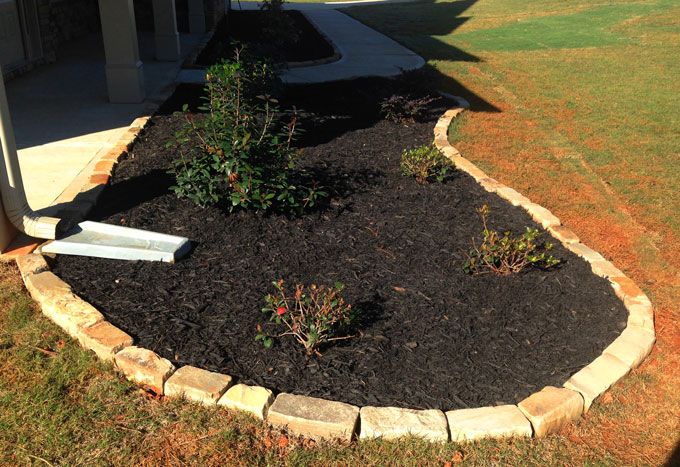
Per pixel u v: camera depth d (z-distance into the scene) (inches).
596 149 304.0
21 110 322.0
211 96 240.8
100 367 137.4
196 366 137.0
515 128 334.0
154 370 132.9
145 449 118.8
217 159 208.8
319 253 186.9
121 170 240.7
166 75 415.2
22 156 252.8
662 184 262.5
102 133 285.9
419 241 198.4
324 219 209.6
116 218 200.2
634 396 140.3
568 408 130.6
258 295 163.6
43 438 119.6
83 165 244.8
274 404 126.5
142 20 619.5
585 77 459.5
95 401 129.1
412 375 138.9
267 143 217.2
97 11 602.5
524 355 147.9
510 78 452.1
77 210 199.8
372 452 121.2
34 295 160.4
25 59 414.9
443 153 277.3
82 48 503.2
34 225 181.8
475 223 213.9
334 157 269.9
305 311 153.1
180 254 179.3
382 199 229.0
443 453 121.7
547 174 268.8
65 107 329.7
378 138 301.3
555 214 230.1
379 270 179.5
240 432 123.5
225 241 190.2
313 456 119.6
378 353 144.9
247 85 275.7
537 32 677.3
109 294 160.9
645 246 208.8
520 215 223.1
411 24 748.0
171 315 153.6
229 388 131.0
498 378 139.9
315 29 675.4
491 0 989.8
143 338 144.6
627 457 124.8
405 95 376.5
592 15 772.6
